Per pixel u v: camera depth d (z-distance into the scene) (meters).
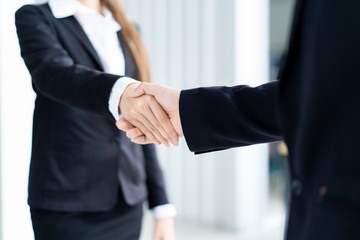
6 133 1.50
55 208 0.86
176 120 0.78
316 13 0.39
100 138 0.92
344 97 0.36
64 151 0.88
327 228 0.35
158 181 1.09
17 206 1.55
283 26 6.07
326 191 0.36
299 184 0.40
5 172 1.51
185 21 3.27
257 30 3.10
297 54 0.43
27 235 1.59
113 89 0.77
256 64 3.11
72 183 0.88
